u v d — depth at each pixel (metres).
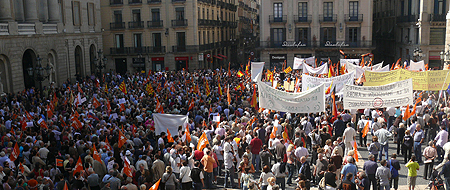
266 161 16.69
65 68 48.25
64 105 27.86
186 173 14.84
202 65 63.84
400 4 61.91
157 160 15.03
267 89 18.97
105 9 62.91
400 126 19.69
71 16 50.31
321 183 14.23
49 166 14.80
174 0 60.88
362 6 60.31
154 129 20.39
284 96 18.97
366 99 19.41
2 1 37.62
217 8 75.12
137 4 61.81
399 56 62.44
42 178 13.67
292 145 16.44
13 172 14.66
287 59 62.94
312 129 20.62
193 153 16.56
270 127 20.17
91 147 17.25
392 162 14.75
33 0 42.16
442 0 52.44
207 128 20.31
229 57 84.69
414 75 22.09
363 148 21.33
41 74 32.81
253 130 19.17
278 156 17.09
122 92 31.08
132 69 63.41
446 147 14.98
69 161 15.34
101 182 14.19
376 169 14.30
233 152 16.53
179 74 49.19
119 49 63.16
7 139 17.75
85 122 21.02
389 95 19.34
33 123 21.88
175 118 19.20
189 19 61.00
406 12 59.38
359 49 60.47
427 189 15.46
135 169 15.55
